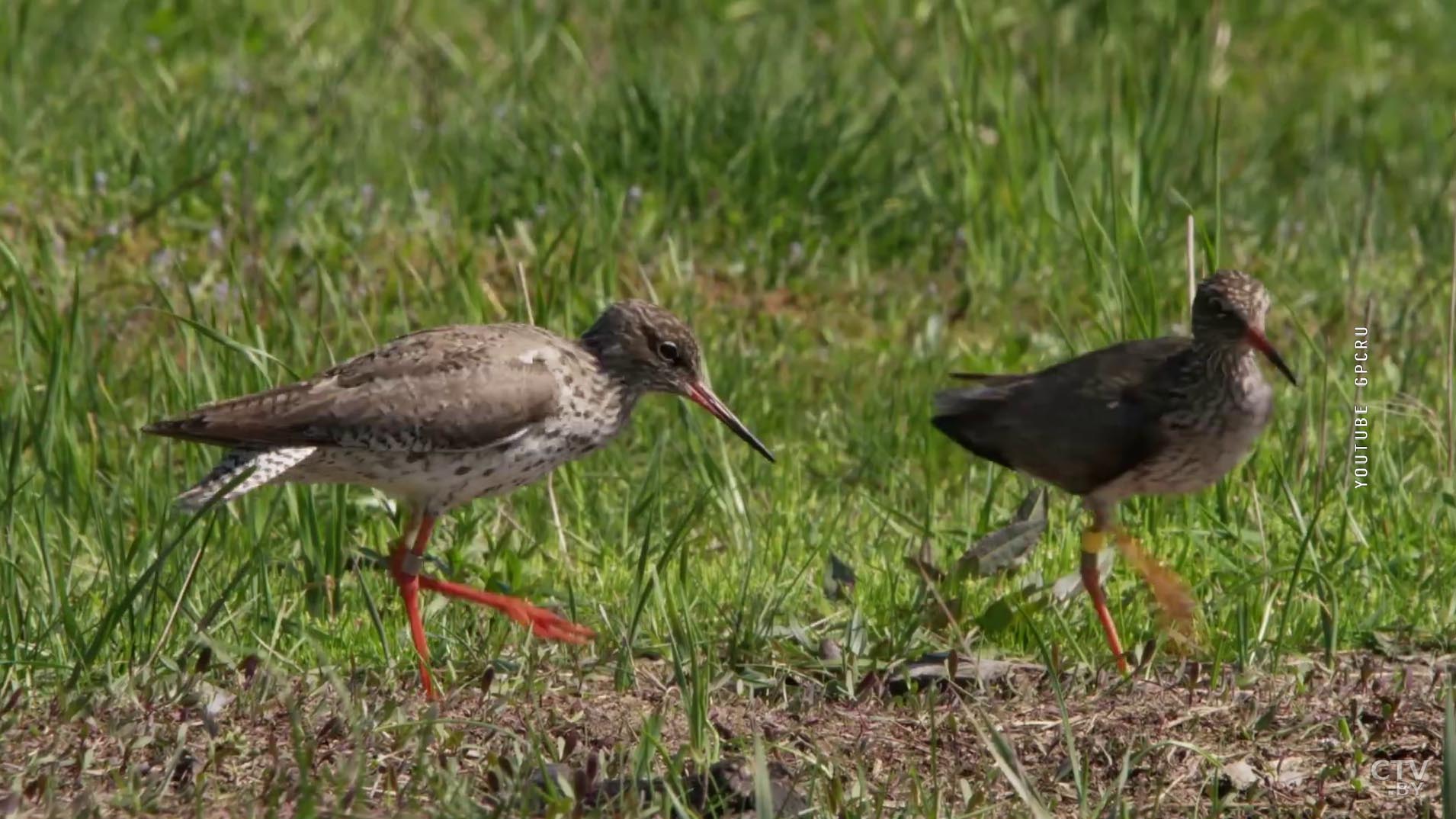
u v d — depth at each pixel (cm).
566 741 900
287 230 1556
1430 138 1978
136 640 996
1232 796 876
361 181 1675
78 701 912
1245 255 1680
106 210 1582
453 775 846
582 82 1920
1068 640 1047
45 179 1606
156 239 1564
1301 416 1253
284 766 863
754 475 1306
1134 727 948
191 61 1934
